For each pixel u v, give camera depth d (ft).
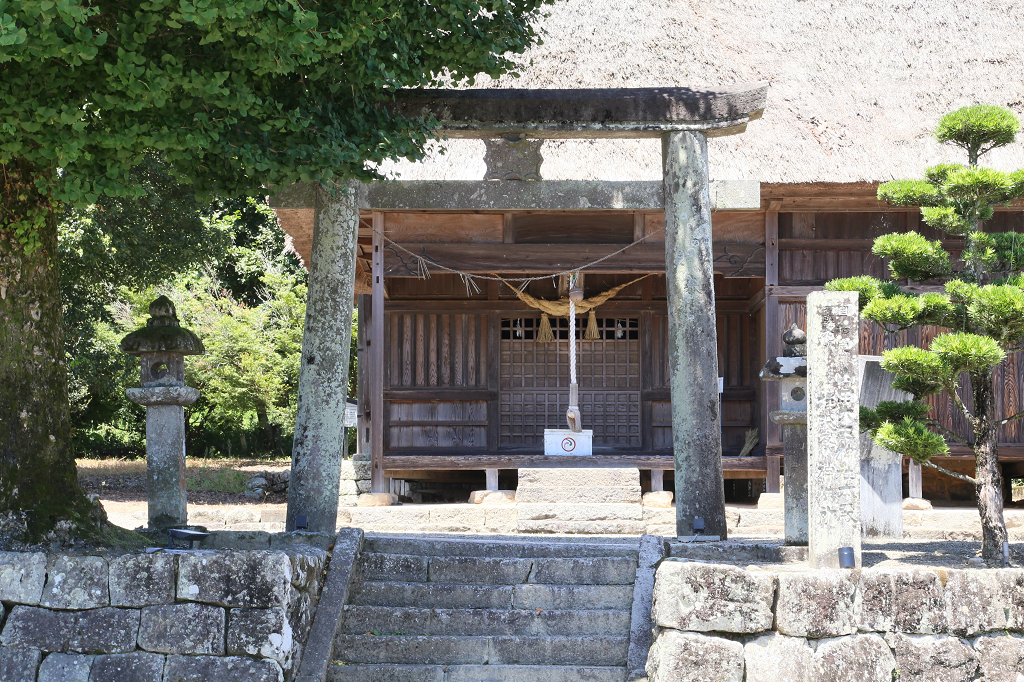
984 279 28.66
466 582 23.66
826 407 20.15
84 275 52.80
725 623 18.81
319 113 21.94
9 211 21.30
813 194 40.70
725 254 42.22
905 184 23.79
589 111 26.96
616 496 38.55
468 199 27.99
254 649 18.75
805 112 41.73
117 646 18.78
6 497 20.81
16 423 21.22
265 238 88.99
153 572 19.03
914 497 38.68
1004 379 40.98
